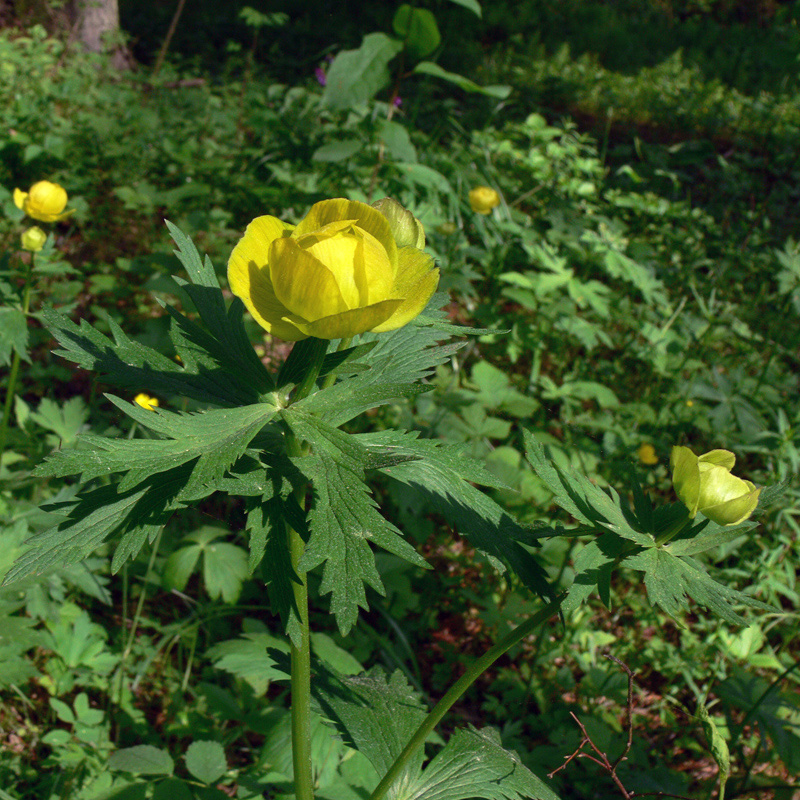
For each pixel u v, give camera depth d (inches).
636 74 87.2
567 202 38.6
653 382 29.3
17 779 14.5
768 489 9.9
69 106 45.3
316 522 8.5
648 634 20.8
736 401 26.1
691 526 9.5
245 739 16.5
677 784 15.8
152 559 17.9
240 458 9.2
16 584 14.8
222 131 45.8
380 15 79.5
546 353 30.2
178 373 9.8
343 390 9.4
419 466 10.0
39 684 16.6
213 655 15.2
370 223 9.1
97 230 33.3
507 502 21.2
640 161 53.7
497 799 11.2
